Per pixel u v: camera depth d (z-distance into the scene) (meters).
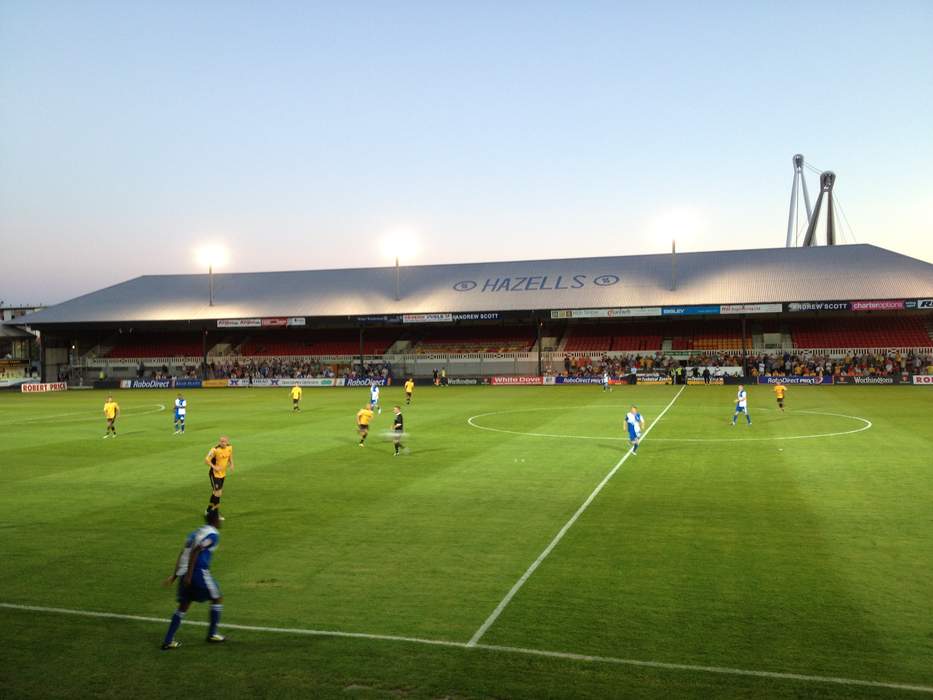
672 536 14.21
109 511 17.30
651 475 20.67
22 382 77.69
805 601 10.59
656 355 70.94
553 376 67.75
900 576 11.65
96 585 11.95
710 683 8.20
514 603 10.73
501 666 8.71
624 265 80.12
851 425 31.36
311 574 12.27
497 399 50.25
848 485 18.80
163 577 12.35
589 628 9.77
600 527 15.00
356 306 77.69
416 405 46.00
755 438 27.91
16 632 10.04
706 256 79.25
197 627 10.15
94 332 88.88
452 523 15.59
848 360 63.16
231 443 29.12
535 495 18.30
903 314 72.69
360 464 23.50
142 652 9.34
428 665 8.78
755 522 15.17
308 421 37.38
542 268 83.12
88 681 8.55
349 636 9.67
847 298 63.59
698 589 11.17
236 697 8.11
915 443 25.80
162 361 81.62
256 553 13.55
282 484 20.31
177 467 23.62
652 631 9.62
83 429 35.09
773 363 65.38
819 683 8.16
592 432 30.80
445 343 80.50
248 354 83.00
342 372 74.75
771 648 9.05
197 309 80.44
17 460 25.47
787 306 64.38
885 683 8.15
